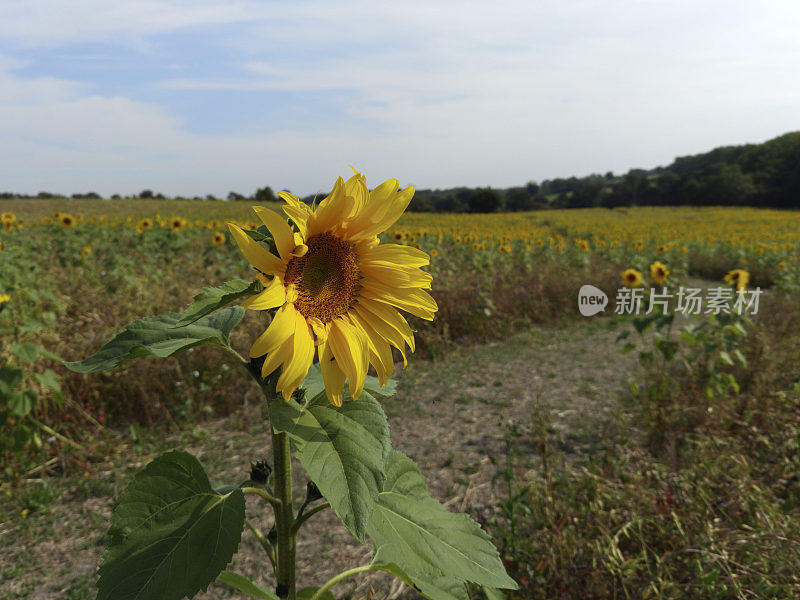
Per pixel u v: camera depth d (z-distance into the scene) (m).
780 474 3.71
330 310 1.23
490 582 1.34
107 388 5.04
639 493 3.23
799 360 5.71
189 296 6.84
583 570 2.72
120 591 1.08
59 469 4.29
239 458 4.41
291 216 1.21
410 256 1.33
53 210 44.41
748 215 52.56
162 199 61.72
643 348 7.50
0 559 3.25
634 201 91.81
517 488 3.81
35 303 5.58
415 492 1.53
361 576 3.11
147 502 1.17
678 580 2.64
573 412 5.28
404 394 5.85
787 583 2.49
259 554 3.35
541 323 9.28
